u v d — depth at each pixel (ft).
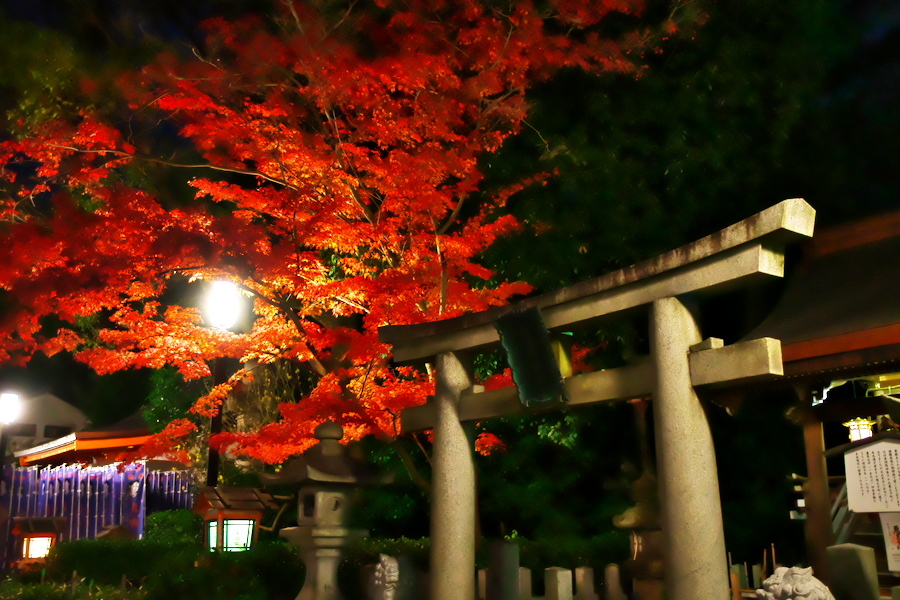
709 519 19.81
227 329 39.99
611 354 40.88
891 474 21.71
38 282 35.12
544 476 48.37
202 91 42.01
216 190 36.55
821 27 40.73
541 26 42.86
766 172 38.83
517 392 25.48
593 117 42.93
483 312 27.12
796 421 27.71
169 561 35.55
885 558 28.96
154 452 41.55
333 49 39.55
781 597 18.60
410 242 39.83
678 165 38.55
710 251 20.49
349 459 30.27
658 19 44.34
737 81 38.78
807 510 26.81
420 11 43.73
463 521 26.50
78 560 43.65
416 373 42.42
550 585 26.11
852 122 41.32
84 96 41.96
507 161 45.83
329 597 28.53
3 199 39.91
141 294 38.47
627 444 43.91
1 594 31.89
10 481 61.11
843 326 21.08
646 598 25.68
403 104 42.88
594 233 40.63
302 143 37.52
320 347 37.24
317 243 36.88
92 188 40.01
